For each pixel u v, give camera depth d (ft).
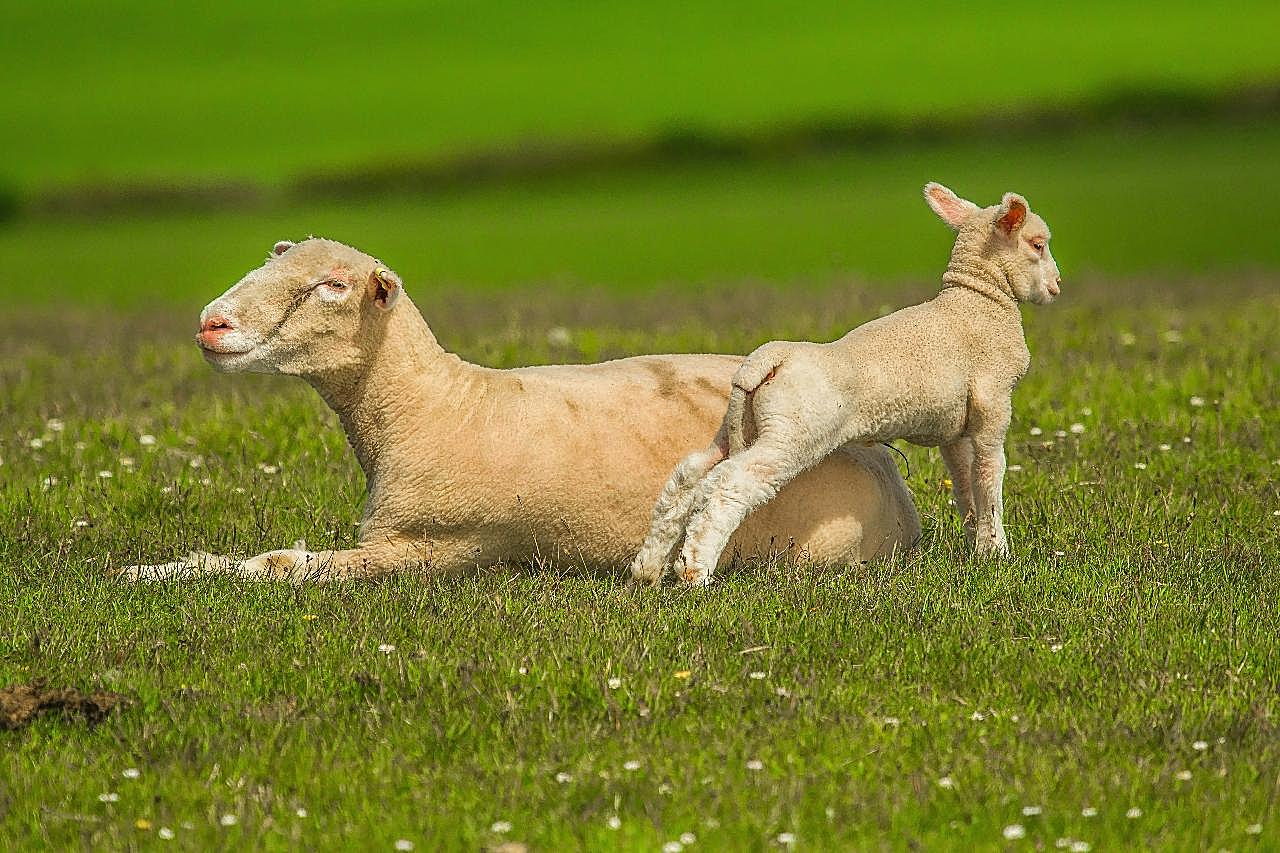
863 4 407.85
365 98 334.03
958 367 51.01
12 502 61.67
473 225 233.14
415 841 33.50
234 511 61.31
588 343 96.32
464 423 50.96
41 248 222.07
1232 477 64.34
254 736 38.09
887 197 236.63
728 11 406.21
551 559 52.16
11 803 34.71
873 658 42.98
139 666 42.86
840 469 52.54
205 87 347.77
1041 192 223.51
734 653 43.16
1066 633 45.03
